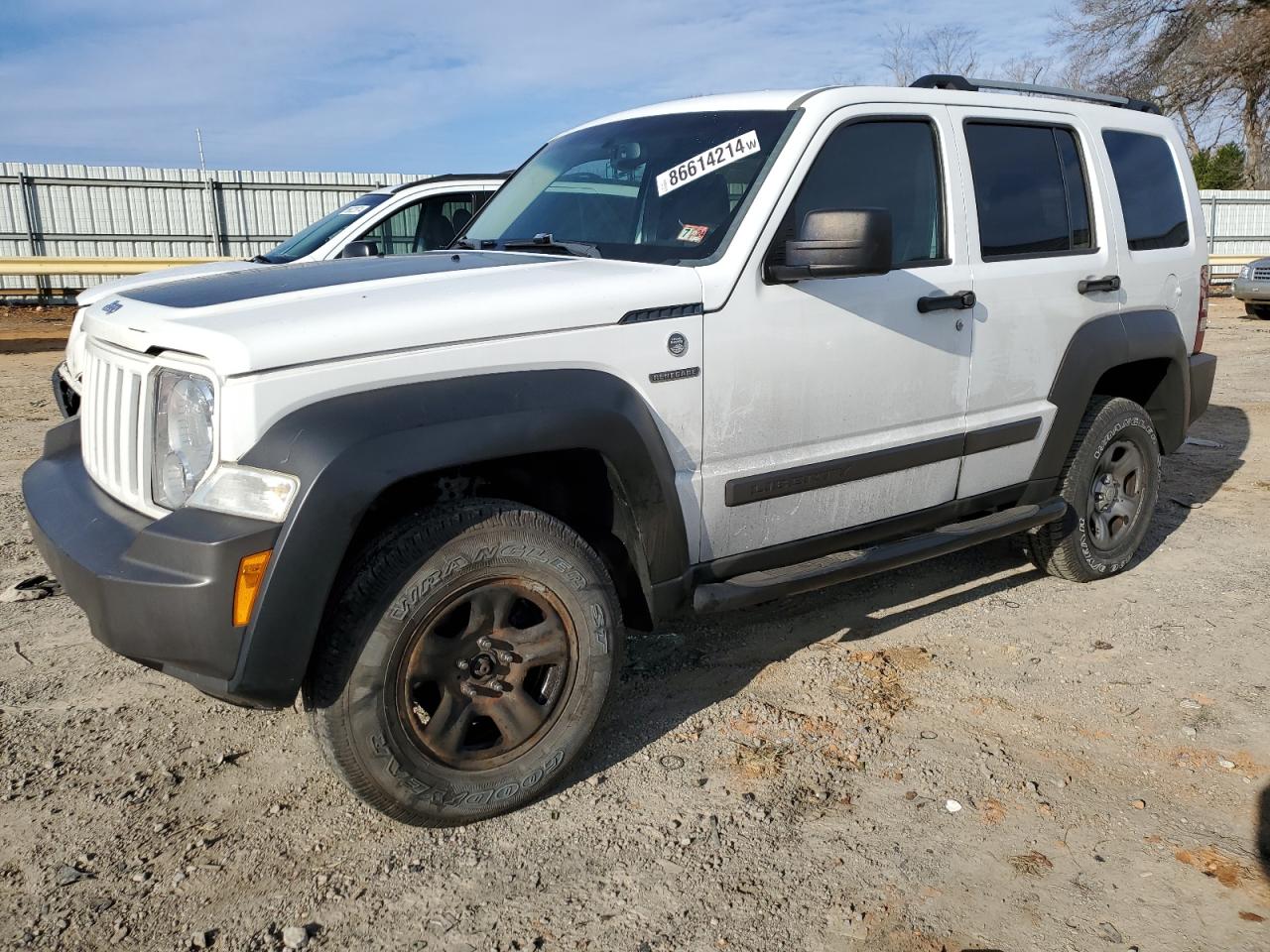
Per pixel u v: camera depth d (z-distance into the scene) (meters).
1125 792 3.01
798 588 3.38
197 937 2.40
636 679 3.72
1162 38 34.47
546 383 2.77
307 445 2.42
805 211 3.36
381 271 3.12
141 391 2.70
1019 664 3.86
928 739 3.31
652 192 3.58
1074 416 4.30
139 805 2.93
